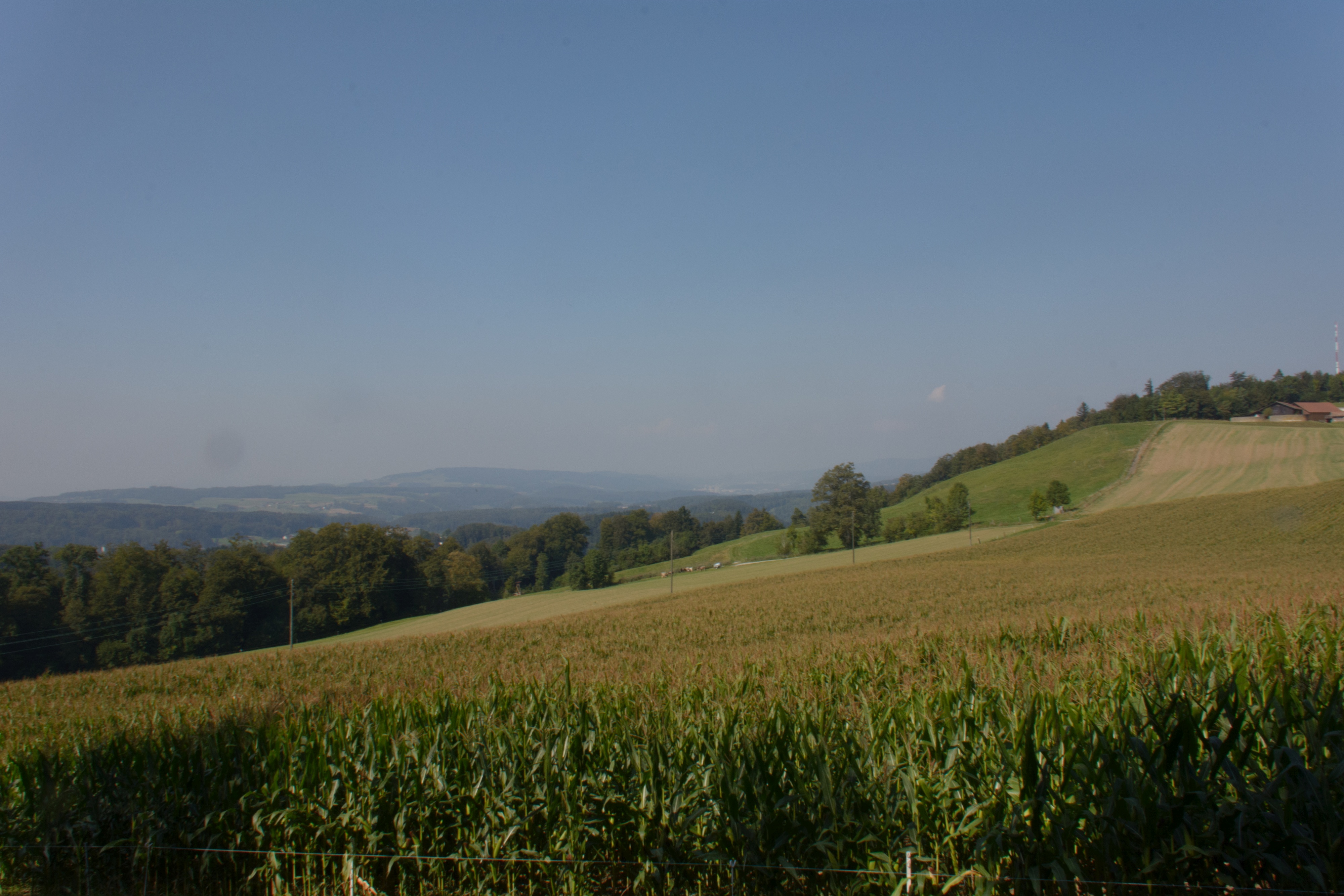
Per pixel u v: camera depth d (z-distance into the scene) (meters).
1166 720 5.44
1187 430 115.31
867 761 6.23
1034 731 6.18
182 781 8.01
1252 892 5.09
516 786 7.06
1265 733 5.66
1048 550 61.31
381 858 7.24
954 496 98.25
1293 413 119.94
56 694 23.72
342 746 7.73
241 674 25.94
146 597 61.81
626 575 106.75
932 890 5.79
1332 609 17.84
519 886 6.90
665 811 6.50
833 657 15.89
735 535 150.88
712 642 25.59
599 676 16.75
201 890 7.61
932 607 30.00
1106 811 5.30
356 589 70.62
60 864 8.12
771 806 6.02
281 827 7.56
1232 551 49.47
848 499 105.12
